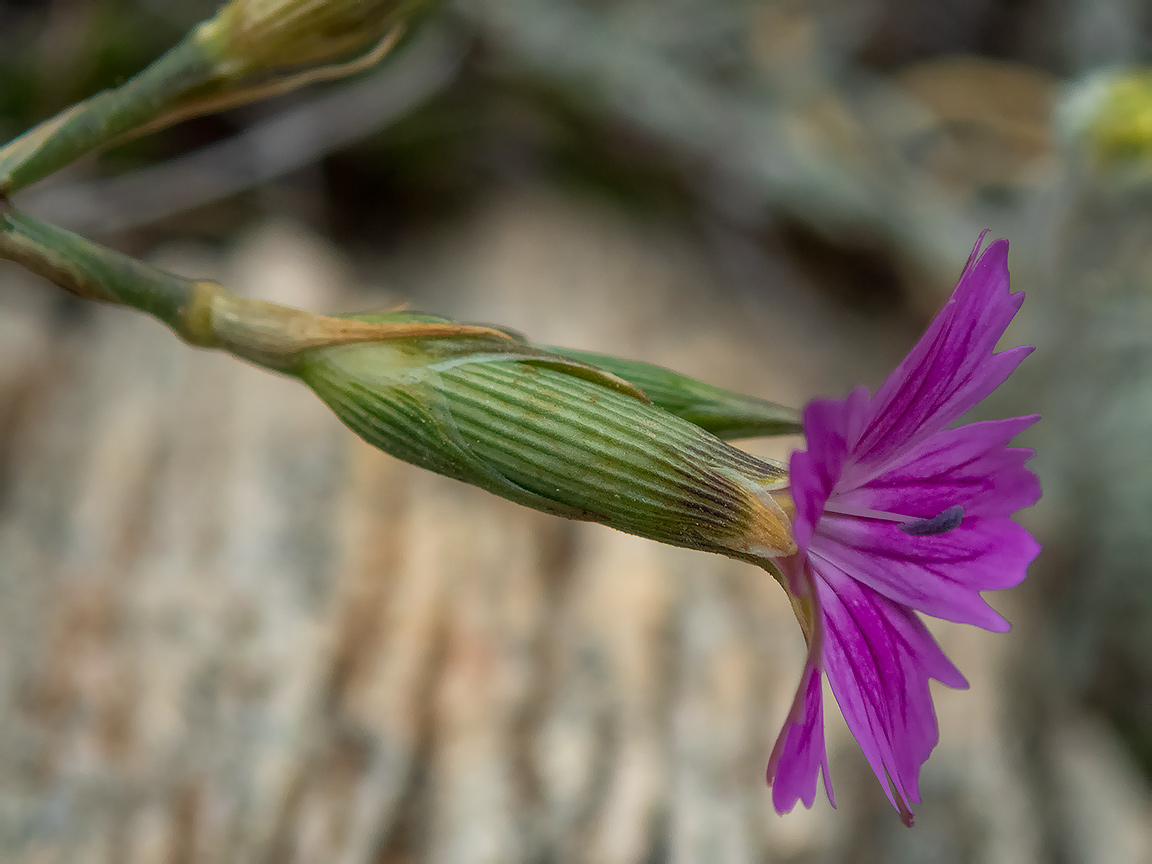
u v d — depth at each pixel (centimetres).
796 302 22
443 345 10
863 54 28
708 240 22
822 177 22
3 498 14
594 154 22
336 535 14
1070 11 27
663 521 10
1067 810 15
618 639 13
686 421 10
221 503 14
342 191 21
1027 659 17
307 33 10
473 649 13
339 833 12
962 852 13
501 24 21
